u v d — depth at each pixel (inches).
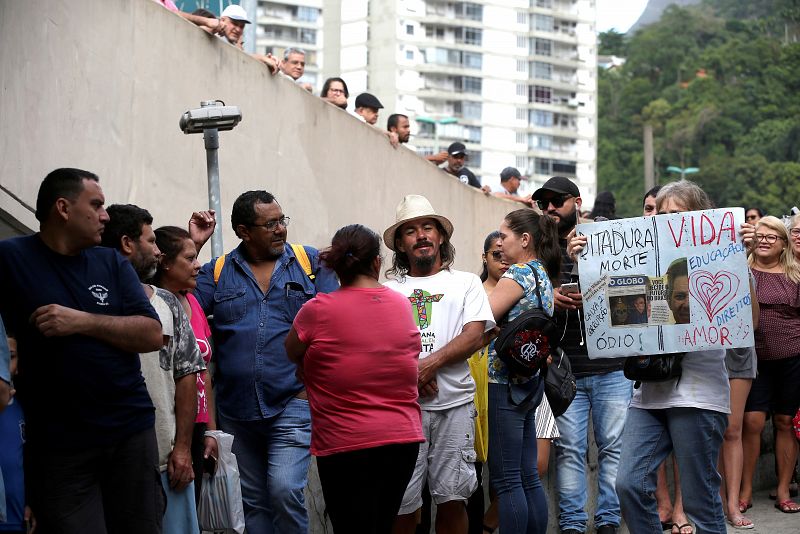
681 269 234.4
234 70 373.7
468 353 225.0
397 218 233.8
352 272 203.9
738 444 318.7
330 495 201.2
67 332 176.9
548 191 293.6
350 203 460.1
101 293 183.3
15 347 177.6
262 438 229.8
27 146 272.8
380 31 4972.9
